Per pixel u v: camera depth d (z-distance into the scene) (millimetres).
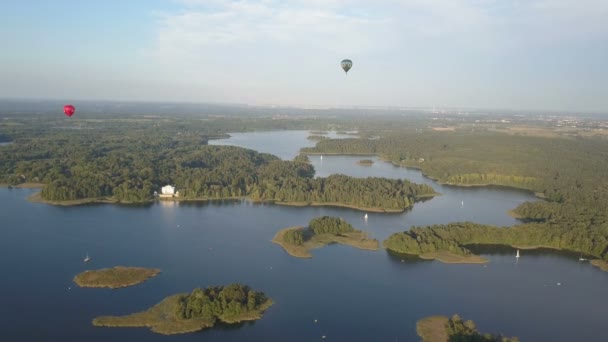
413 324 176125
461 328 163375
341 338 166625
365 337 167375
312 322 176000
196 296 179625
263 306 185000
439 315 181875
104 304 184750
